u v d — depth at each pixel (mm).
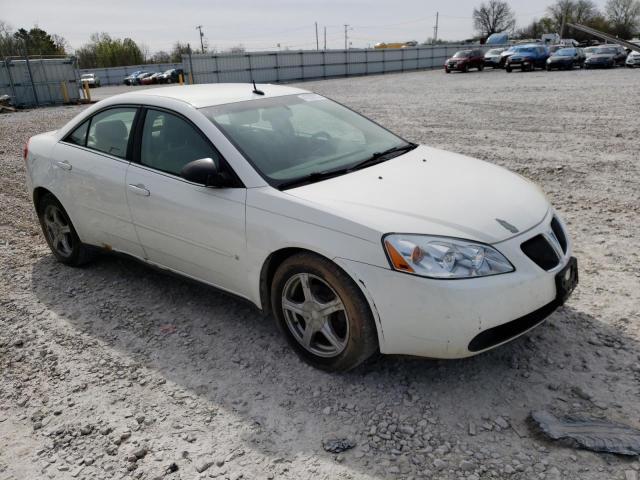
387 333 2750
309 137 3744
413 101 18719
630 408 2686
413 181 3227
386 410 2789
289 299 3186
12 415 2934
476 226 2770
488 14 94438
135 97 4031
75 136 4461
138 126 3896
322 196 3006
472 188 3174
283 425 2734
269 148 3459
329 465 2455
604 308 3635
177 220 3566
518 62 34594
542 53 35125
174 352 3443
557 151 8812
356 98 21281
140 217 3834
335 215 2830
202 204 3391
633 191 6270
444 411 2756
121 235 4098
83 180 4223
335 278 2836
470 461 2412
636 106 13914
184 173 3232
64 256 4867
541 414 2650
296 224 2947
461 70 38531
